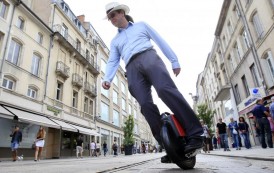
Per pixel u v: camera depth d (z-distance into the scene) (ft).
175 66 7.23
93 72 89.71
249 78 56.95
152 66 6.54
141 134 180.45
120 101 126.41
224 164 8.16
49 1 67.72
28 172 8.63
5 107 42.65
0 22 45.70
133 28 7.59
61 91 65.67
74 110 71.41
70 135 66.95
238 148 35.47
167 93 6.23
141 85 6.89
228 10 66.23
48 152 55.62
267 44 44.93
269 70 46.60
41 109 54.44
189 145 6.05
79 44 81.61
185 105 6.15
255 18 49.73
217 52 88.33
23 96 48.39
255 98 46.75
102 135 94.17
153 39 7.50
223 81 83.56
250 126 57.67
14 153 35.35
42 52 58.03
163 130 6.38
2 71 44.19
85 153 75.92
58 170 9.25
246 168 6.33
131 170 7.55
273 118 23.54
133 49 7.05
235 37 63.00
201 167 7.20
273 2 41.27
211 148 49.34
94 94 85.61
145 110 6.83
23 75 49.80
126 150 80.59
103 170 7.85
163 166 8.35
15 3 49.88
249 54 54.39
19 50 50.70
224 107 87.86
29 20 54.34
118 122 119.96
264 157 10.08
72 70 72.79
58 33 63.21
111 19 7.85
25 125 48.21
